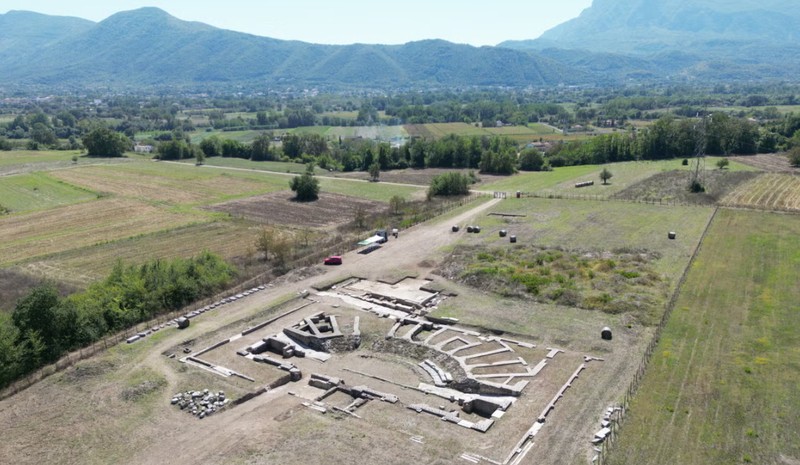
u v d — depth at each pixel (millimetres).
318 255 80875
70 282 70688
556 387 44094
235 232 95438
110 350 51938
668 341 50250
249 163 177500
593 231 88812
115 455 37188
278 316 60219
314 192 123062
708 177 127500
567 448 36500
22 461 36750
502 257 76750
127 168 162125
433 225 97438
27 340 48719
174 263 68562
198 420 41031
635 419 38781
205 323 57969
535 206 108812
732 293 60812
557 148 177875
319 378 47250
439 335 55031
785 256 72562
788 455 34500
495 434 38438
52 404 43281
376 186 137875
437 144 169125
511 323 56562
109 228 98000
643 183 125500
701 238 81750
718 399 40719
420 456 36156
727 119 166375
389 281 70312
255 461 35938
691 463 34125
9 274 73438
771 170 135125
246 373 48250
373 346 53750
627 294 61125
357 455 36312
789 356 46594
